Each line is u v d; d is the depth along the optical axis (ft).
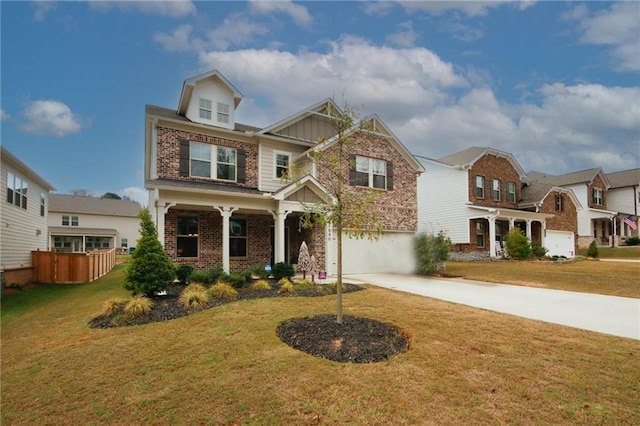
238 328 20.98
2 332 23.21
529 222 79.15
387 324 21.58
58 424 11.91
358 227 21.91
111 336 20.66
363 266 51.70
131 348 18.53
